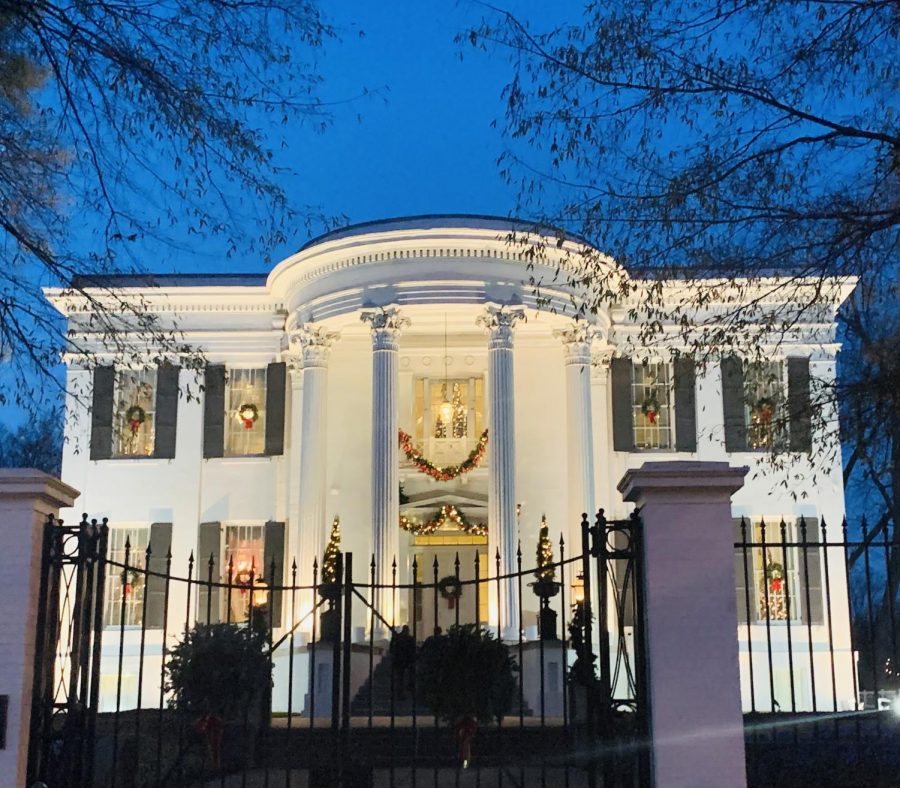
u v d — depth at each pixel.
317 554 25.05
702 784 8.35
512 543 23.62
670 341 26.05
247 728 14.04
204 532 26.78
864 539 9.59
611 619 23.34
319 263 25.61
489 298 24.56
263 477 27.16
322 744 16.22
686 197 11.88
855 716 10.27
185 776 13.38
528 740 16.09
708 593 8.70
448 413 27.44
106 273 12.70
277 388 27.45
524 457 27.08
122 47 11.38
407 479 27.16
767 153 11.87
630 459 26.55
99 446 27.20
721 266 12.22
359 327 26.84
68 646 10.77
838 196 12.23
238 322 28.00
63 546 9.57
